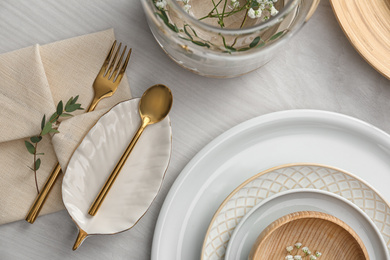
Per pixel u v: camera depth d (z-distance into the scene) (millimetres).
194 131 661
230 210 638
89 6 644
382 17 659
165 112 625
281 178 646
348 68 675
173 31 541
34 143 636
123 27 650
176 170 658
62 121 616
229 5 577
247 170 659
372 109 680
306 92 674
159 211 653
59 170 634
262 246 643
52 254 648
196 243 651
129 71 652
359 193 645
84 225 621
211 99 662
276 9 565
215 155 651
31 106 611
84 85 635
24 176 631
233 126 665
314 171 643
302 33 669
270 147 665
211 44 545
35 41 642
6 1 635
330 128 667
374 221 649
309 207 646
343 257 642
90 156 622
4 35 638
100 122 617
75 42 627
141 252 653
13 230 643
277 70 669
